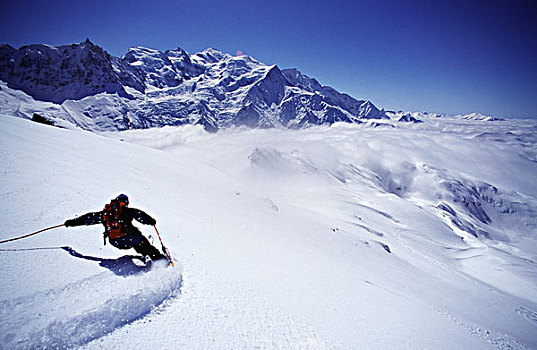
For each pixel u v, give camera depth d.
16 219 4.93
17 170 7.63
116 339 2.74
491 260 72.81
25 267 3.48
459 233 110.31
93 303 2.98
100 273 3.71
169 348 2.85
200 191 16.25
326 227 26.89
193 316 3.52
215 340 3.24
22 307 2.67
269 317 4.26
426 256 57.38
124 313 3.06
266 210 20.88
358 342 4.66
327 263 12.02
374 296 9.04
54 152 11.70
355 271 13.90
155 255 4.27
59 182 7.76
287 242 13.17
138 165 16.64
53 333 2.47
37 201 6.00
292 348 3.68
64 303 2.88
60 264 3.77
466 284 35.28
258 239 10.70
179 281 4.19
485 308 23.61
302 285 6.86
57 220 5.34
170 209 9.34
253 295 4.82
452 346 6.91
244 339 3.47
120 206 4.00
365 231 50.50
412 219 104.12
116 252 4.64
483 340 9.89
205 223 9.34
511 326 20.44
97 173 10.71
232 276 5.30
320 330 4.51
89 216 3.98
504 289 55.19
